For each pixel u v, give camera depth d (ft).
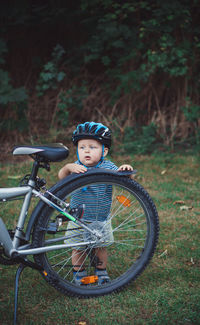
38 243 6.77
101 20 19.95
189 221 10.77
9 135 19.24
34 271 8.29
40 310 6.94
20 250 6.66
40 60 22.94
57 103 20.61
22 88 18.61
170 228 10.36
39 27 22.76
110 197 7.43
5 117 19.65
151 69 19.70
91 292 7.22
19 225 6.74
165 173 15.31
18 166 14.97
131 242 9.63
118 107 21.48
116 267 8.49
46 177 13.93
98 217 7.39
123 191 7.79
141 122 21.52
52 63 20.86
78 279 7.66
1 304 7.08
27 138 18.86
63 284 7.03
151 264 8.54
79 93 21.43
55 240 6.98
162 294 7.30
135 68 21.53
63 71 22.30
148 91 21.62
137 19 21.12
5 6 21.25
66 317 6.68
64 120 19.92
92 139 7.11
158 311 6.82
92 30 21.98
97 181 6.85
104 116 20.79
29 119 19.95
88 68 22.98
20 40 22.68
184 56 20.45
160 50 20.25
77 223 6.92
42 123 20.27
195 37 20.80
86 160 7.21
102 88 21.97
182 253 8.91
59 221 6.77
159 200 12.39
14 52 22.82
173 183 14.15
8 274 8.13
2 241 6.58
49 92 21.62
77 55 22.41
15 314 6.50
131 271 7.41
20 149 6.62
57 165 13.57
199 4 20.40
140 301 7.14
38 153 6.61
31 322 6.52
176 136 20.35
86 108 21.38
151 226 7.27
